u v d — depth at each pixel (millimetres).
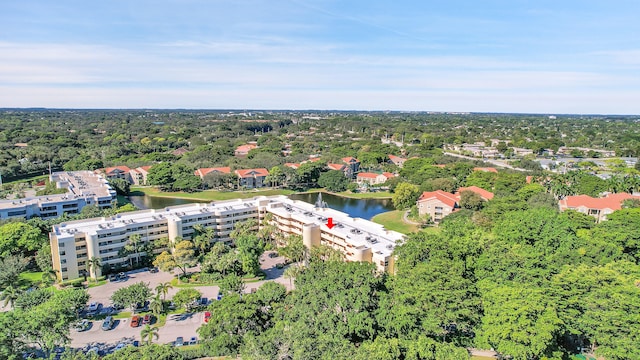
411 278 85250
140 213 145875
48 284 108750
